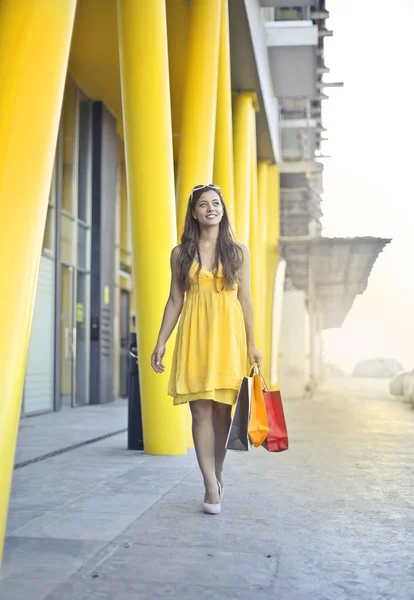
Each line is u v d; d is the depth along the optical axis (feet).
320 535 11.02
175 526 11.60
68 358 47.37
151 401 21.97
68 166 47.03
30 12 10.14
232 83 49.29
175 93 48.44
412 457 21.65
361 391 89.35
